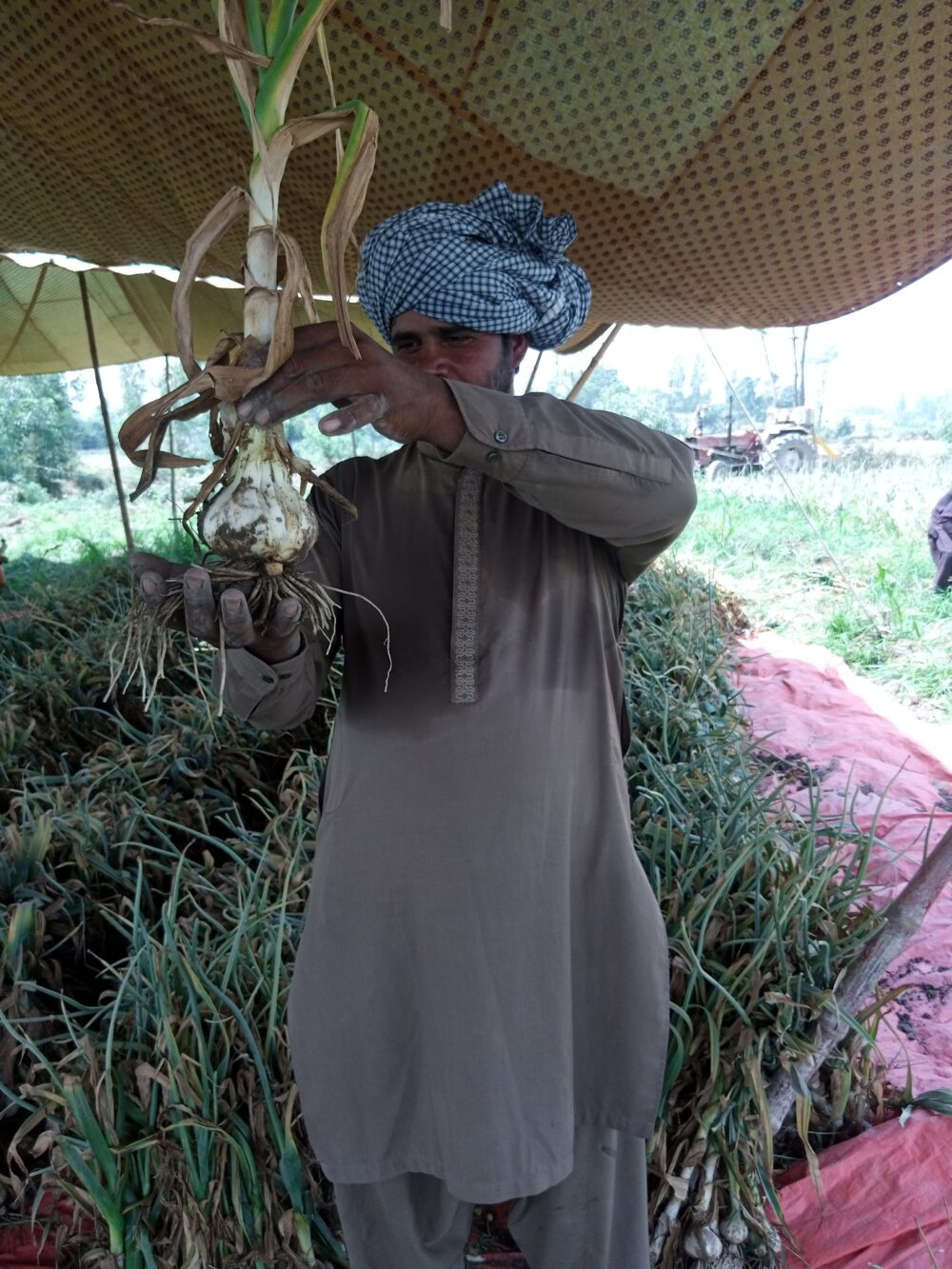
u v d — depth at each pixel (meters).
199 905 2.03
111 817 2.34
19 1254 1.46
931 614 5.76
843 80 1.42
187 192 2.25
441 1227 1.23
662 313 2.50
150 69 1.70
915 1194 1.53
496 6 1.40
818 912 1.82
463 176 1.86
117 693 3.28
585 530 0.95
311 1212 1.38
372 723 1.02
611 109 1.57
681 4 1.33
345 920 1.03
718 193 1.77
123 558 7.00
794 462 13.39
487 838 0.99
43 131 1.99
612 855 1.08
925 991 2.22
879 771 3.46
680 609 4.78
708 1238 1.44
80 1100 1.28
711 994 1.59
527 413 0.82
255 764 2.82
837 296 2.20
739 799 2.14
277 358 0.71
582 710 1.06
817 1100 1.71
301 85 1.68
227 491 0.80
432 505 1.03
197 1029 1.37
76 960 1.97
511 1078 1.02
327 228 0.72
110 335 5.27
